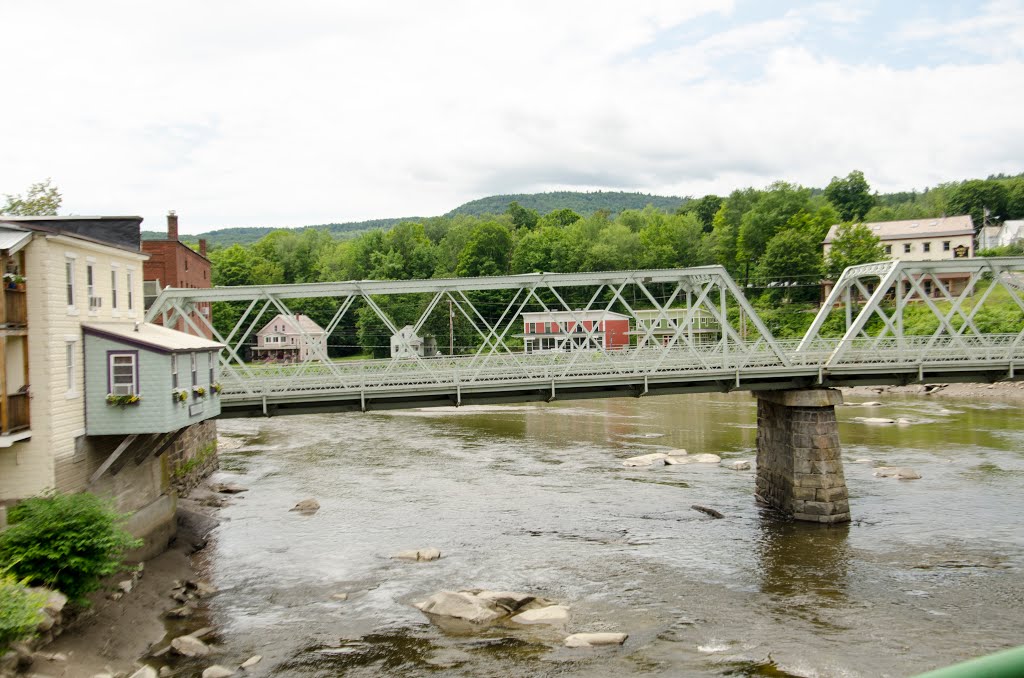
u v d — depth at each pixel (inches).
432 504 1608.0
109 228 1258.0
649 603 1076.5
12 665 755.4
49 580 880.3
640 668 876.6
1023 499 1560.0
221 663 897.5
